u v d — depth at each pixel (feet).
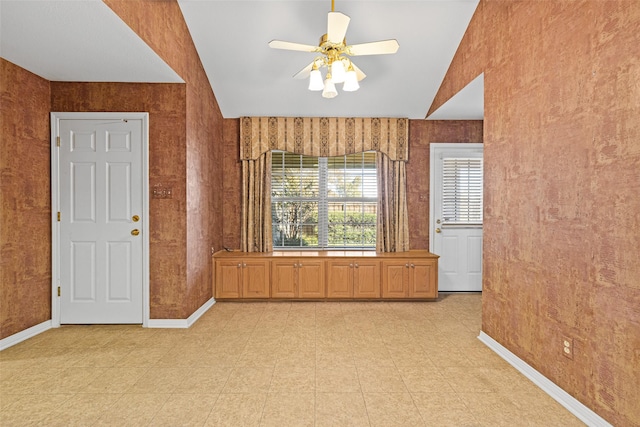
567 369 7.25
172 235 12.02
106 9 7.44
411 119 16.76
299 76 10.77
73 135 12.01
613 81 6.09
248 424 6.66
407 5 11.09
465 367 9.05
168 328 11.93
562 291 7.38
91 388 7.96
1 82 10.15
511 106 9.20
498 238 9.91
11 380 8.32
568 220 7.19
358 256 15.20
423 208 16.89
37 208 11.50
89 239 12.09
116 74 11.17
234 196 16.75
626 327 5.88
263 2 11.03
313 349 10.17
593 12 6.51
